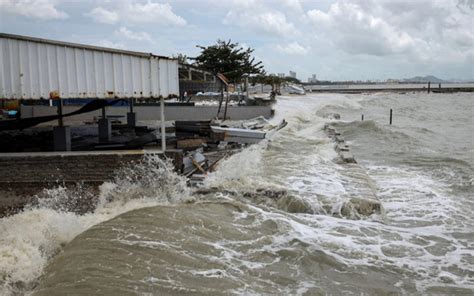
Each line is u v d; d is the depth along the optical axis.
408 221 9.74
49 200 9.98
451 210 10.51
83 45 10.01
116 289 5.91
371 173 14.61
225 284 6.26
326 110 43.88
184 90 23.17
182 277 6.36
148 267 6.57
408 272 7.10
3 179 10.05
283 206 10.11
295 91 71.81
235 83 38.38
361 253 7.70
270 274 6.70
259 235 8.13
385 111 47.91
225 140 16.58
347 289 6.41
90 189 10.22
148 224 8.20
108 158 10.24
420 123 34.69
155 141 14.10
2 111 21.61
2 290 6.40
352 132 24.70
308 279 6.65
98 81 10.23
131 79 10.52
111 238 7.55
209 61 32.62
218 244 7.61
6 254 7.26
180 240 7.59
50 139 14.41
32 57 9.62
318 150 17.03
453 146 21.16
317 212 9.79
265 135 16.88
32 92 9.68
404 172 14.74
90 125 19.98
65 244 8.16
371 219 9.58
